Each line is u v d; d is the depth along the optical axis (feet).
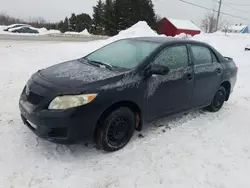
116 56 12.14
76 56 33.45
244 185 8.94
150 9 156.97
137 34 57.88
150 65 10.96
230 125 14.03
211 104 15.55
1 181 8.21
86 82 9.48
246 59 43.86
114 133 10.22
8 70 22.27
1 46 36.37
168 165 9.82
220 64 15.23
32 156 9.66
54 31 125.70
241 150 11.34
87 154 10.14
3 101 14.94
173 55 12.19
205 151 11.03
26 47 37.09
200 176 9.29
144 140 11.54
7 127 11.71
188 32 159.12
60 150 10.22
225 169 9.82
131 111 10.59
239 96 20.29
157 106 11.51
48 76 10.37
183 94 12.64
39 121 9.02
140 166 9.63
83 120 9.07
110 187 8.39
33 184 8.21
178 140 11.80
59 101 8.93
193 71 12.97
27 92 10.10
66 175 8.79
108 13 151.74
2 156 9.50
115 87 9.71
